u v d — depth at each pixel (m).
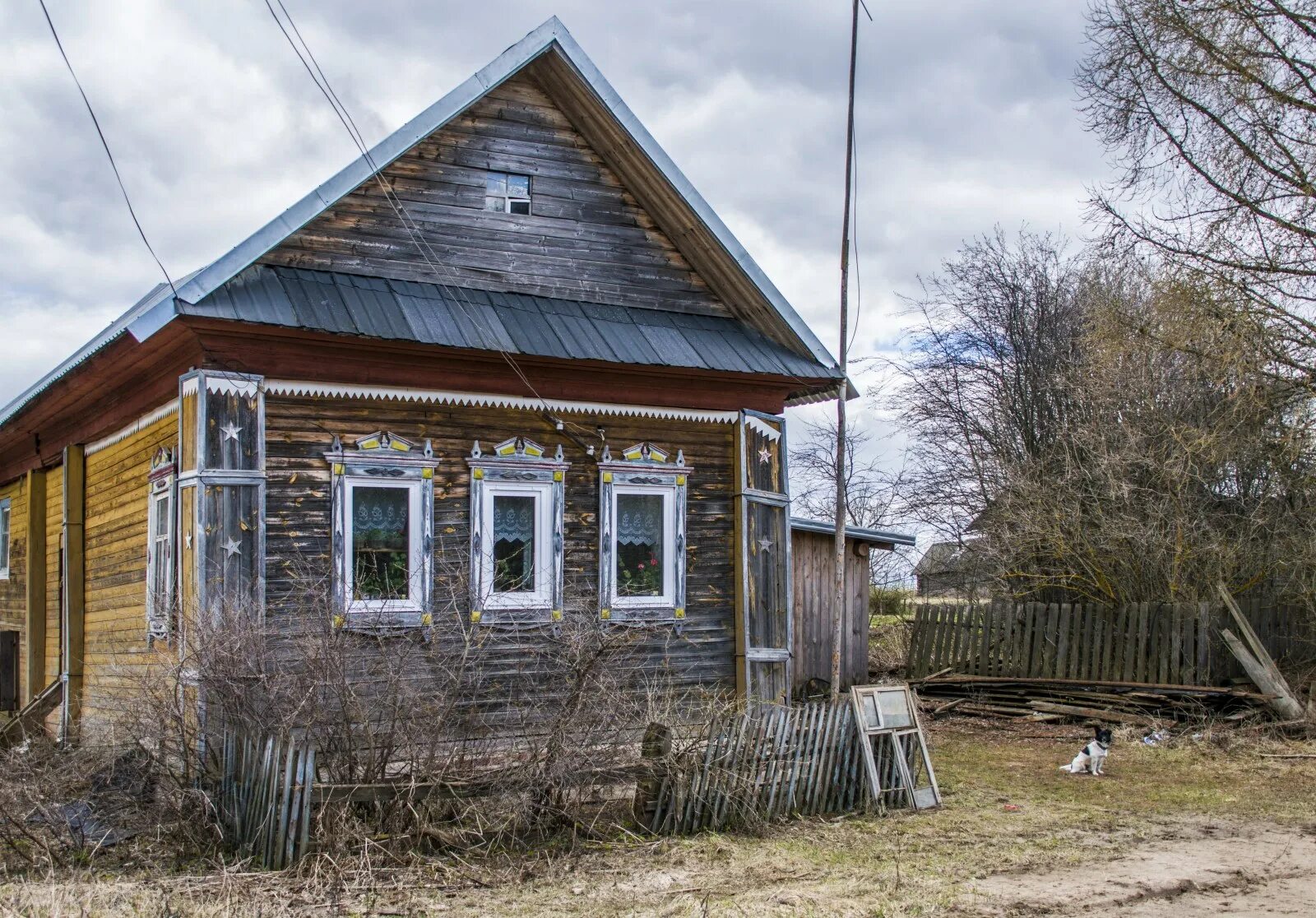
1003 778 13.44
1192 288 18.09
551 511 13.05
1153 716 17.03
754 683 13.89
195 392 11.27
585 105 13.59
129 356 12.25
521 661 12.55
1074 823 11.01
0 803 9.59
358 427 12.12
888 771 11.59
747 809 10.28
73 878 8.59
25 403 15.16
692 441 14.07
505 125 13.68
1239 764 14.31
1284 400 18.64
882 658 23.77
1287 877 9.07
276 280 11.82
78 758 11.31
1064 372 24.61
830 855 9.50
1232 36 17.88
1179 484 19.39
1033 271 27.09
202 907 7.72
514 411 13.02
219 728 9.75
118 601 14.02
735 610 14.07
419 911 7.80
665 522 13.80
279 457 11.69
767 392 14.51
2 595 19.52
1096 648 18.41
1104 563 20.34
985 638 19.92
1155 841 10.29
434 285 12.95
